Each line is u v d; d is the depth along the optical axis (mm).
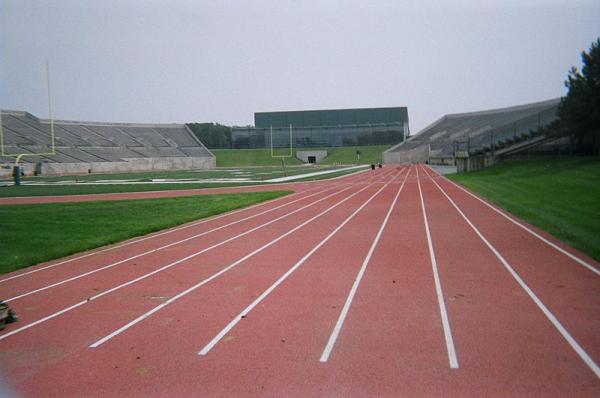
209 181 46312
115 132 95312
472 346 6457
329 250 12984
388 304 8305
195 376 5848
